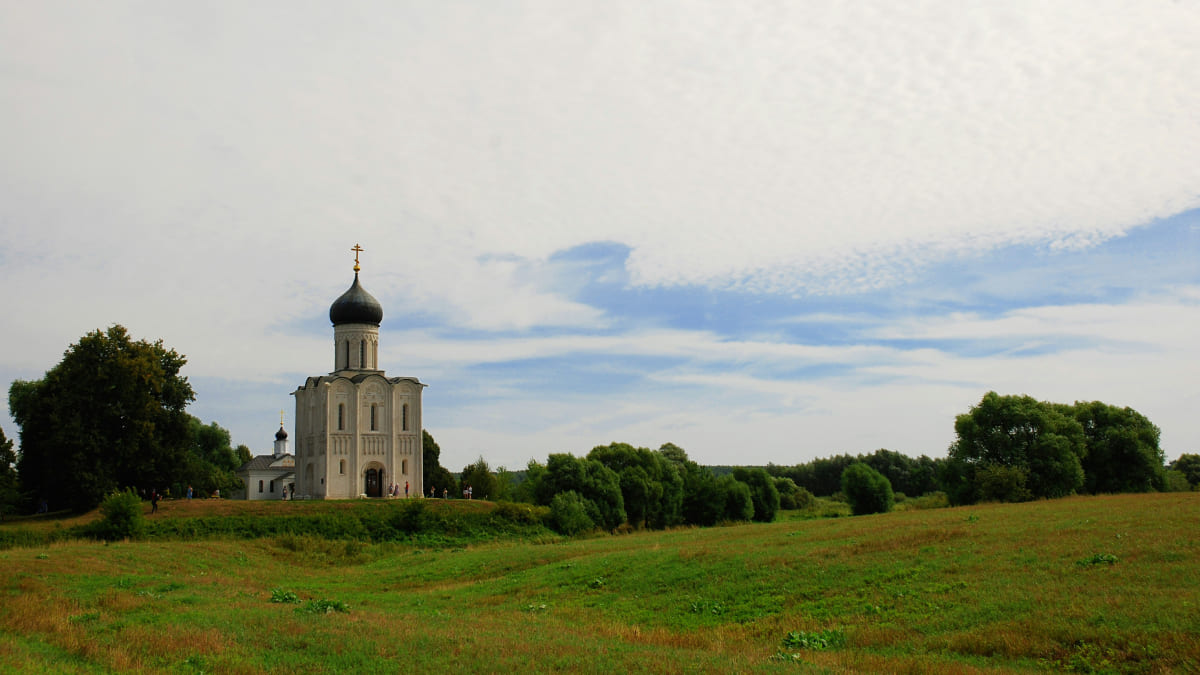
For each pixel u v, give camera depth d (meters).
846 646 25.69
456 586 45.94
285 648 23.17
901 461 199.00
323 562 64.12
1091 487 101.75
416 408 105.88
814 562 37.94
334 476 100.12
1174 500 52.84
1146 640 22.14
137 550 54.78
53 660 20.98
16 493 79.19
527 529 84.56
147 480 77.94
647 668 20.70
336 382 102.06
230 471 149.12
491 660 21.56
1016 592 28.08
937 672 21.45
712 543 51.62
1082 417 105.06
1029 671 21.61
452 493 132.75
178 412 81.44
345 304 106.38
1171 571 28.11
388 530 79.38
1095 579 28.42
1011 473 89.62
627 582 39.97
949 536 40.12
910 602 29.44
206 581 43.78
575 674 20.16
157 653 22.16
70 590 36.31
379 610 34.22
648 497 104.62
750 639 27.72
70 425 73.06
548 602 37.69
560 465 99.81
